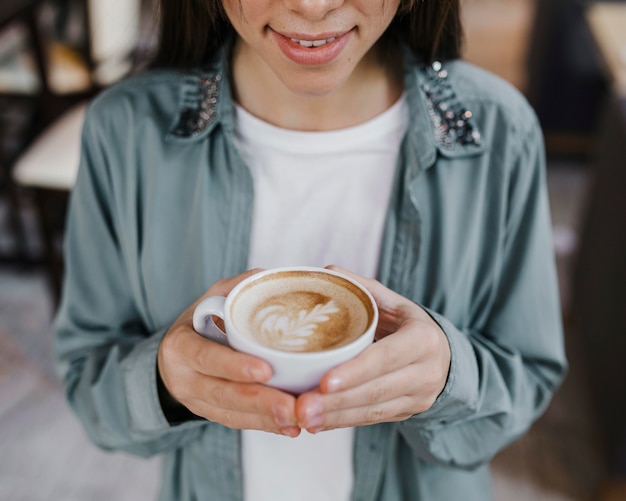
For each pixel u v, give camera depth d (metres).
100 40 2.19
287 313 0.58
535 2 2.99
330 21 0.62
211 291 0.64
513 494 1.82
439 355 0.62
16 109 2.45
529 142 0.82
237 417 0.60
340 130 0.80
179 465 0.93
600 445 1.81
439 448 0.80
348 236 0.80
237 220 0.80
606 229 1.93
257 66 0.78
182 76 0.84
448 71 0.84
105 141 0.84
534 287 0.83
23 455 1.89
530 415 0.85
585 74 2.98
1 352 2.17
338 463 0.84
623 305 1.72
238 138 0.82
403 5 0.70
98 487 1.82
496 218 0.82
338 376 0.53
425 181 0.80
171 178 0.82
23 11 1.97
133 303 0.91
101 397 0.83
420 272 0.81
